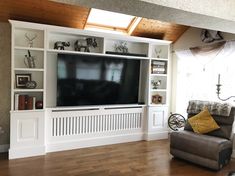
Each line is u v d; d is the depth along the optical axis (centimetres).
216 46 420
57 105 400
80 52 408
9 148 368
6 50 380
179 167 338
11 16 366
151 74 484
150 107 482
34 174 298
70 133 410
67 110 405
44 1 346
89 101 428
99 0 206
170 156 385
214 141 329
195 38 472
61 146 400
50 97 408
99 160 357
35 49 369
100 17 436
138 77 480
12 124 353
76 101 416
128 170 322
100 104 439
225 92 423
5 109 383
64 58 400
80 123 419
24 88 371
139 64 480
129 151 405
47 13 373
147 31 469
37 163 337
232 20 254
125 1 205
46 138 388
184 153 358
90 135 429
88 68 423
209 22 264
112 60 446
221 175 312
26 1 341
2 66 379
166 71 503
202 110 398
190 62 488
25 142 363
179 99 523
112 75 448
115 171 317
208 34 437
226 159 344
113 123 453
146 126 485
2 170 309
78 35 423
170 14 238
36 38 392
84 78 420
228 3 249
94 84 430
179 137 364
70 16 389
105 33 420
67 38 420
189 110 420
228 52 402
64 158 361
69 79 407
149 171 320
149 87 482
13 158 353
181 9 222
